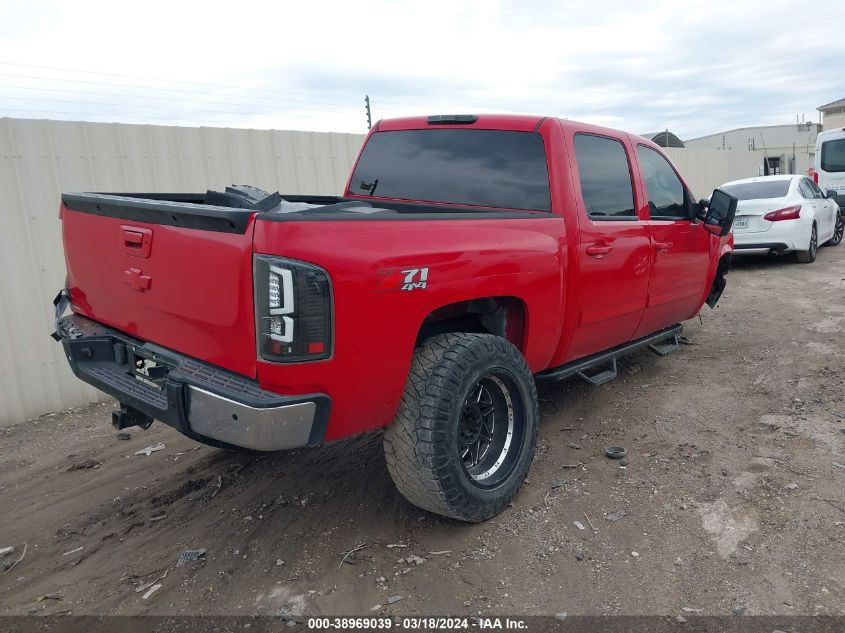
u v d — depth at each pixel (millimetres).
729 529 3254
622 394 5246
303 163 7500
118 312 3365
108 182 6062
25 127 5559
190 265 2785
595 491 3707
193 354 2936
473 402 3318
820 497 3477
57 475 4445
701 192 18891
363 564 3119
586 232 4000
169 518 3684
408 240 2896
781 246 11016
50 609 2920
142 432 5188
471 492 3189
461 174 4344
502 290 3361
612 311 4398
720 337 6805
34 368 5750
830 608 2670
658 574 2951
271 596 2920
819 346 6188
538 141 4012
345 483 3936
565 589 2885
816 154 15156
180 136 6500
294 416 2584
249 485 4012
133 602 2934
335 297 2596
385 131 4812
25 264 5641
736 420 4602
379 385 2848
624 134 4777
